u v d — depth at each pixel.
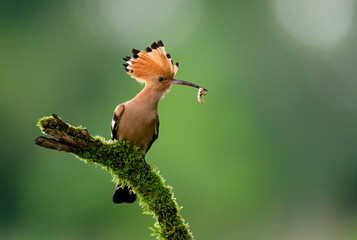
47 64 24.73
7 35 24.30
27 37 24.78
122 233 20.56
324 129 32.59
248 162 23.25
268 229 23.31
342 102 34.41
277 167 26.20
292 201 27.42
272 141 26.42
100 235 20.72
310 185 29.86
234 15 27.38
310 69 32.31
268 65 28.45
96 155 4.77
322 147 32.03
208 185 21.19
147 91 5.78
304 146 30.11
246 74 26.31
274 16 29.36
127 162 4.80
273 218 24.62
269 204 24.80
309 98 31.69
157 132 5.98
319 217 26.44
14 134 23.02
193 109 22.06
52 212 21.27
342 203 31.36
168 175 21.03
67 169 21.25
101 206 20.70
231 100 23.86
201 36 25.72
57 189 21.19
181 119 21.53
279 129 27.92
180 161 20.98
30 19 25.09
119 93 24.64
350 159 33.12
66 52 25.44
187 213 21.06
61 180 21.17
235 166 22.30
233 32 26.78
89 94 25.36
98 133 24.00
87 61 25.88
